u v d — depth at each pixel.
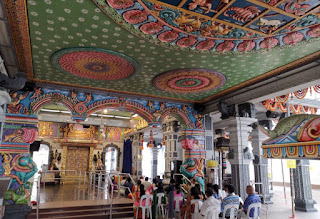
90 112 9.20
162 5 4.20
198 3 4.12
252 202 5.86
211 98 10.38
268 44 5.58
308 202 9.83
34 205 8.27
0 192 4.18
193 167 10.52
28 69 7.29
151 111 10.29
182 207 7.37
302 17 4.54
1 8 4.36
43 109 16.72
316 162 18.30
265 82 8.21
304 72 7.08
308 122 3.02
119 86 8.91
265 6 4.20
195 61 6.61
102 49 5.89
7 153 7.75
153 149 19.66
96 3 4.21
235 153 9.46
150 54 6.18
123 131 20.03
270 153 3.44
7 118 7.93
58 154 17.44
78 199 9.56
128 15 4.52
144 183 9.27
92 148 18.44
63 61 6.63
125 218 7.91
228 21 4.68
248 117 9.38
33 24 4.89
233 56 6.27
